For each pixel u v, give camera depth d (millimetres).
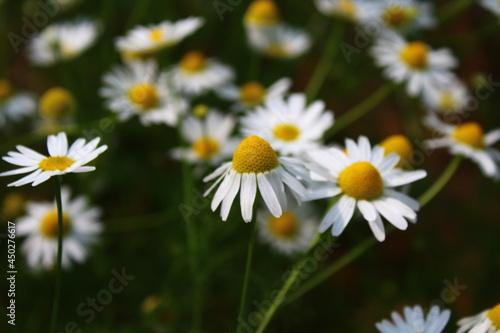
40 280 312
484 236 333
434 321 245
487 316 245
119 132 340
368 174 245
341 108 364
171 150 331
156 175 336
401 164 273
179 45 363
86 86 347
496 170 284
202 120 307
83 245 298
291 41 343
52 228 295
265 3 336
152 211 337
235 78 352
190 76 321
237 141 306
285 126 281
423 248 319
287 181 240
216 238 312
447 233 337
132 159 337
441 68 310
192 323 308
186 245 312
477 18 382
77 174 322
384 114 361
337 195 247
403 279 327
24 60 367
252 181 239
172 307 303
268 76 355
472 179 350
